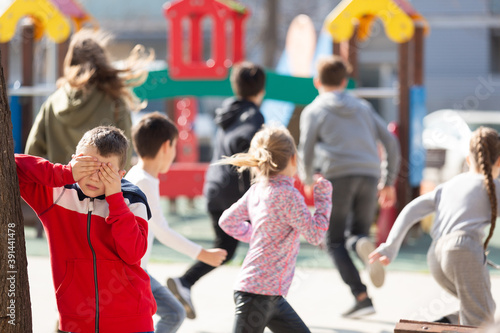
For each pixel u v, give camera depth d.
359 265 10.83
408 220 5.93
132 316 4.29
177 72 13.77
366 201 8.30
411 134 12.55
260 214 5.32
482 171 5.80
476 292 5.56
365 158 8.27
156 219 5.68
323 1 35.91
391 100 35.94
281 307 5.22
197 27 15.05
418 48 13.09
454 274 5.62
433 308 8.23
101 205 4.33
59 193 4.34
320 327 7.41
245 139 7.59
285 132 5.52
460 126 19.62
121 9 40.09
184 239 5.73
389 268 10.63
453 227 5.70
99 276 4.26
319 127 8.42
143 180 5.66
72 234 4.31
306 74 17.95
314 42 18.09
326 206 5.43
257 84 7.89
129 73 6.74
